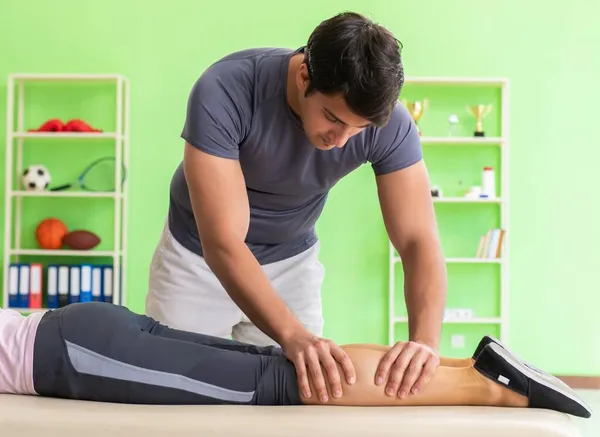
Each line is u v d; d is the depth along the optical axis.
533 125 5.08
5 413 1.40
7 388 1.57
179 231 2.37
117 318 1.59
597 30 5.05
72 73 5.07
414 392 1.50
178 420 1.38
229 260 1.68
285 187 2.07
